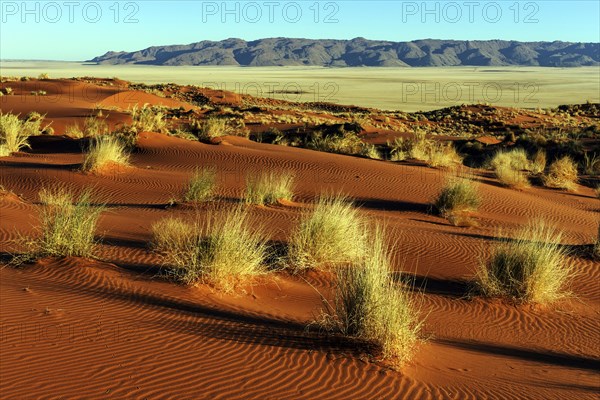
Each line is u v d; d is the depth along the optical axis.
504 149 47.84
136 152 29.41
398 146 41.78
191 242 12.02
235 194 22.03
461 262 14.55
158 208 19.16
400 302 8.37
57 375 6.48
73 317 8.30
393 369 7.49
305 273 12.45
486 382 7.57
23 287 9.53
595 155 43.19
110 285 10.02
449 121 80.56
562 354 9.43
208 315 9.02
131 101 73.44
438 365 7.97
